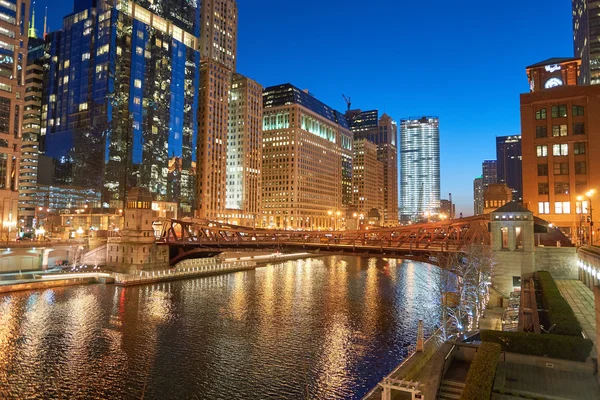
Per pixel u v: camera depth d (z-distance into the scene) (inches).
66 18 6835.6
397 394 1083.3
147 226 4119.1
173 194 7101.4
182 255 4242.1
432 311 2687.0
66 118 6604.3
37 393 1520.7
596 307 872.9
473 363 809.5
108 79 6190.9
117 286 3496.6
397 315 2591.0
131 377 1663.4
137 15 6899.6
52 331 2215.8
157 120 6845.5
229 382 1620.3
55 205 6481.3
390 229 2997.0
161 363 1804.9
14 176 4739.2
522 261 2004.2
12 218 4581.7
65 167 6491.1
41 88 7027.6
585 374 909.8
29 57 7313.0
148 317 2532.0
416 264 5807.1
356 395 1507.1
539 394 802.8
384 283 3843.5
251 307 2815.0
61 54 6830.7
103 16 6373.0
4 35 4611.2
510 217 2042.3
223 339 2121.1
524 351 983.0
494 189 3688.5
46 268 3978.8
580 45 4886.8
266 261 5851.4
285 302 2977.4
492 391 822.5
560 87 3014.3
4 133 4557.1
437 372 922.1
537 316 1226.0
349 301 3009.4
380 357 1868.8
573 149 2938.0
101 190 6018.7
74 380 1632.6
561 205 2935.5
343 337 2148.1
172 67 7194.9
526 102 3078.2
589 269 1679.4
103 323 2383.1
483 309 1852.9
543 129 3026.6
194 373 1701.5
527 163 3041.3
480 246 2126.0
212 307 2810.0
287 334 2204.7
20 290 3166.8
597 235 2775.6
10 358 1840.6
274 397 1498.5
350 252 3056.1
